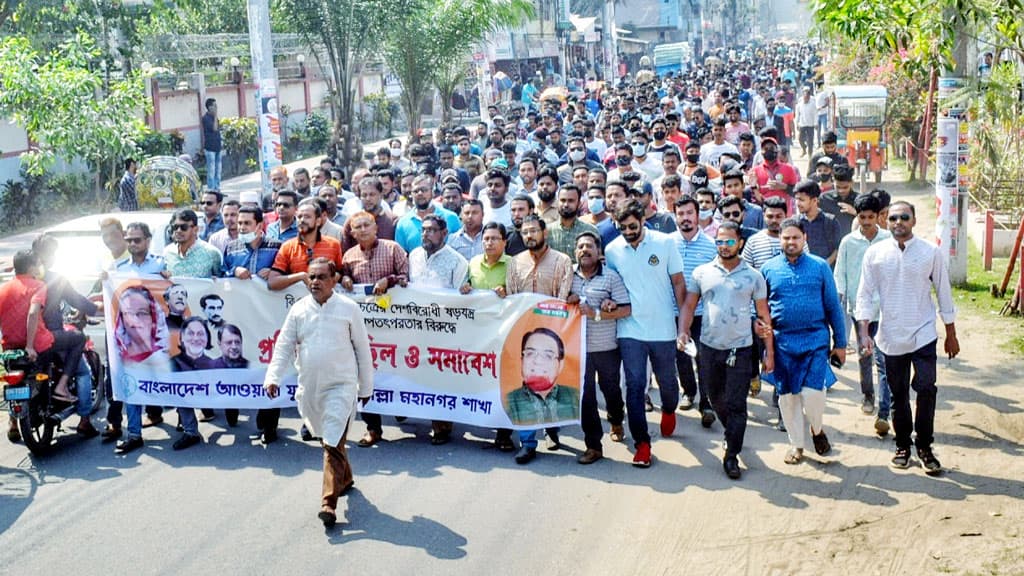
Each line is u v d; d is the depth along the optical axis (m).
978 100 9.64
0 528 6.95
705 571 6.02
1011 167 16.05
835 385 9.77
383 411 8.50
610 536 6.52
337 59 21.83
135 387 8.62
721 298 7.46
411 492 7.36
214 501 7.30
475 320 8.22
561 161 16.39
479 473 7.73
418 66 25.58
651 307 7.71
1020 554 6.13
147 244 8.89
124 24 22.05
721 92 24.75
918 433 7.45
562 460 7.98
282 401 8.56
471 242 9.27
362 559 6.27
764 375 7.81
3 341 8.31
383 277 8.59
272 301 8.69
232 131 28.84
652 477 7.53
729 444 7.47
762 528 6.59
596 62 67.00
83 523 6.98
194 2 24.17
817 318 7.55
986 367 9.95
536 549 6.35
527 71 51.56
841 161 12.52
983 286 13.09
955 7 8.56
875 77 22.45
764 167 12.00
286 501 7.26
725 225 7.41
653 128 15.08
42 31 17.83
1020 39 9.01
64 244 10.34
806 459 7.80
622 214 7.62
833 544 6.34
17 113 13.42
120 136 14.24
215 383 8.66
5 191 20.73
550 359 7.98
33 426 8.29
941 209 12.82
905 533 6.47
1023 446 7.93
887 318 7.45
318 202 8.83
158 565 6.29
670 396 8.06
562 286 7.95
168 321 8.66
